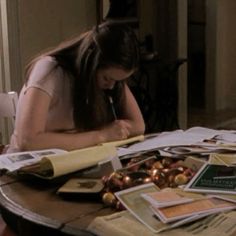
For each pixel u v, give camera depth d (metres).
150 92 4.09
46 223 0.90
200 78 6.14
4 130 3.18
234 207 0.89
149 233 0.79
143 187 0.99
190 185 1.00
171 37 4.56
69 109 1.68
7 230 1.03
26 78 1.70
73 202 1.00
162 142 1.51
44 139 1.52
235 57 6.08
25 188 1.11
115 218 0.85
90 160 1.17
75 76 1.65
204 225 0.82
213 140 1.55
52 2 3.29
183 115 4.61
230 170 1.08
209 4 5.81
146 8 4.28
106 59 1.53
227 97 6.18
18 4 3.12
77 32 3.46
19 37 3.15
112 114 1.74
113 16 3.68
